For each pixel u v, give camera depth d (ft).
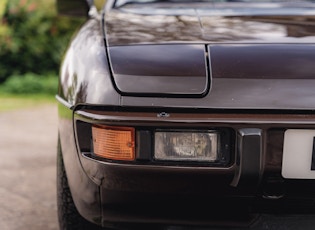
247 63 5.91
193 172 5.57
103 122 5.69
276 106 5.56
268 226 5.93
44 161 13.46
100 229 7.25
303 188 5.68
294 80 5.73
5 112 20.61
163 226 6.10
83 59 6.45
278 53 6.06
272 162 5.59
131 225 6.06
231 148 5.57
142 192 5.73
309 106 5.57
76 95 6.08
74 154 6.13
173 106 5.62
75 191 6.32
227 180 5.60
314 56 6.02
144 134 5.60
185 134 5.58
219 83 5.73
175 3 8.55
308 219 5.97
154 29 6.77
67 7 9.68
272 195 5.71
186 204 5.76
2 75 26.66
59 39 26.73
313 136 5.57
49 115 19.97
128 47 6.28
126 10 8.21
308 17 7.52
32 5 26.40
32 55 26.63
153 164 5.61
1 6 26.14
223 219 5.85
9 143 15.44
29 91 25.55
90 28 7.23
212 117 5.55
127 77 5.85
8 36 26.25
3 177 12.07
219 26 6.87
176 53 6.10
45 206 10.21
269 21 7.20
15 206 10.22
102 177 5.78
